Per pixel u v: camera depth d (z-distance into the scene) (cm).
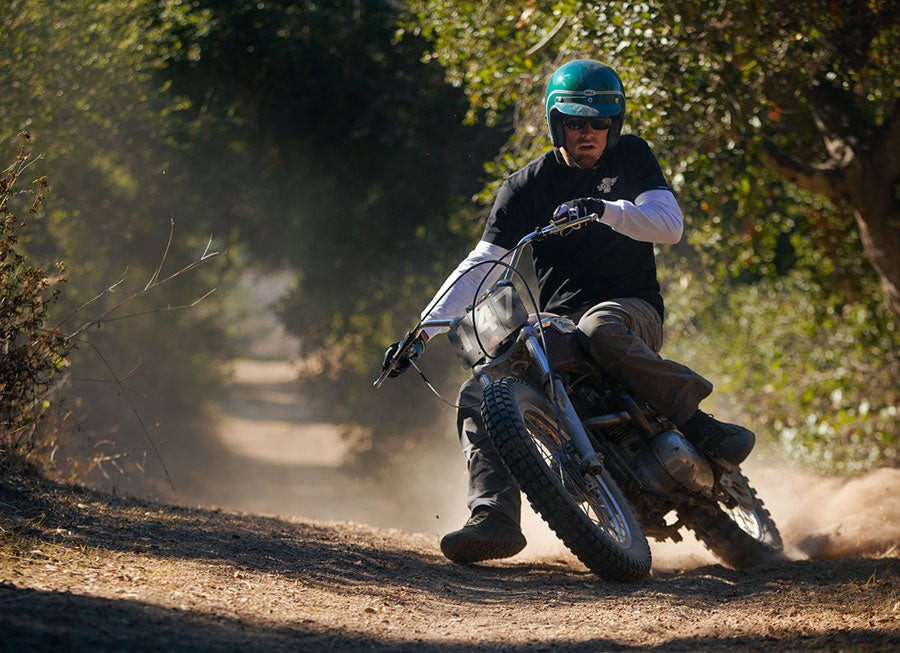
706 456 1203
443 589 1034
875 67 2150
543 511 1029
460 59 2589
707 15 1969
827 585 1030
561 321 1149
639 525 1138
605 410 1161
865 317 3062
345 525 1520
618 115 1195
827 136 2353
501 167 2428
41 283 1294
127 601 742
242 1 3791
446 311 1189
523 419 1068
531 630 837
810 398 2998
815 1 1914
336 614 840
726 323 3500
